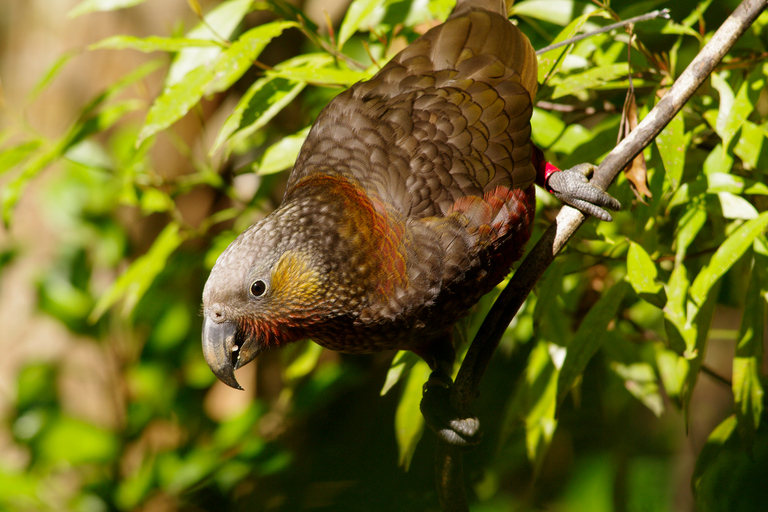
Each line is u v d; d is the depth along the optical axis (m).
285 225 7.23
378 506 11.12
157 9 13.51
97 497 11.35
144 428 11.86
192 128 13.54
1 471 11.40
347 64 9.06
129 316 12.06
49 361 13.00
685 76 6.99
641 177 7.58
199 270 12.62
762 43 8.64
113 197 11.42
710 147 8.84
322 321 7.46
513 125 7.70
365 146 7.57
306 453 12.18
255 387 14.64
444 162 7.45
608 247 9.07
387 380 8.84
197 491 11.80
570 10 8.88
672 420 15.27
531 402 9.39
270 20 13.60
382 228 7.25
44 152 9.84
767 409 9.03
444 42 8.24
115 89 9.38
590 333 7.81
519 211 7.58
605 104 9.31
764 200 8.34
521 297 7.22
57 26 13.65
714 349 14.79
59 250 12.20
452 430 7.16
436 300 7.42
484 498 11.65
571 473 13.63
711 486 9.98
